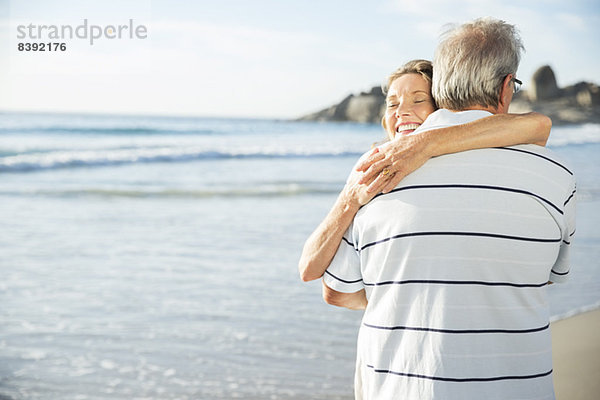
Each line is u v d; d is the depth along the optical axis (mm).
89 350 3660
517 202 1074
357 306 1296
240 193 10523
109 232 7156
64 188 10648
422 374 1079
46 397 3014
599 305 4383
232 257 5980
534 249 1082
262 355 3535
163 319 4211
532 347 1093
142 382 3191
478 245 1062
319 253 1231
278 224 7770
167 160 15742
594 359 3035
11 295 4734
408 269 1091
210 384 3150
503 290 1072
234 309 4414
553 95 39219
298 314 4316
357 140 29297
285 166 15570
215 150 16844
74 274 5363
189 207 9102
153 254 6109
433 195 1085
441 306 1069
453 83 1198
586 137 24281
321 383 3152
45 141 21812
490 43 1178
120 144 21609
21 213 8320
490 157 1099
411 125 1368
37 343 3770
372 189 1125
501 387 1072
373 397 1148
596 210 8406
